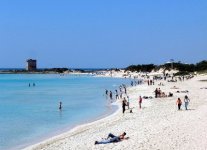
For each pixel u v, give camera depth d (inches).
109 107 2268.7
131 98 2689.5
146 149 904.9
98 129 1352.1
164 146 919.0
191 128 1127.6
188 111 1612.9
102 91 3927.2
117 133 1193.4
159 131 1120.8
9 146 1202.6
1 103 2687.0
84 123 1633.9
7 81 7086.6
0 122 1721.2
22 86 5280.5
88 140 1127.6
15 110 2228.1
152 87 3998.5
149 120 1412.4
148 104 2140.7
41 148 1121.4
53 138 1290.6
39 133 1430.9
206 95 2596.0
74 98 3063.5
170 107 1883.6
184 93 2874.0
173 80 5324.8
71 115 1947.6
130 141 1019.3
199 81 4835.1
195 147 888.3
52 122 1706.4
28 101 2847.0
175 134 1051.3
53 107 2378.2
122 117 1642.5
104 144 1025.5
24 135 1393.9
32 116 1932.8
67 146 1077.8
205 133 1039.6
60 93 3730.3
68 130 1465.3
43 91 4109.3
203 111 1541.6
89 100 2834.6
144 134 1101.1
